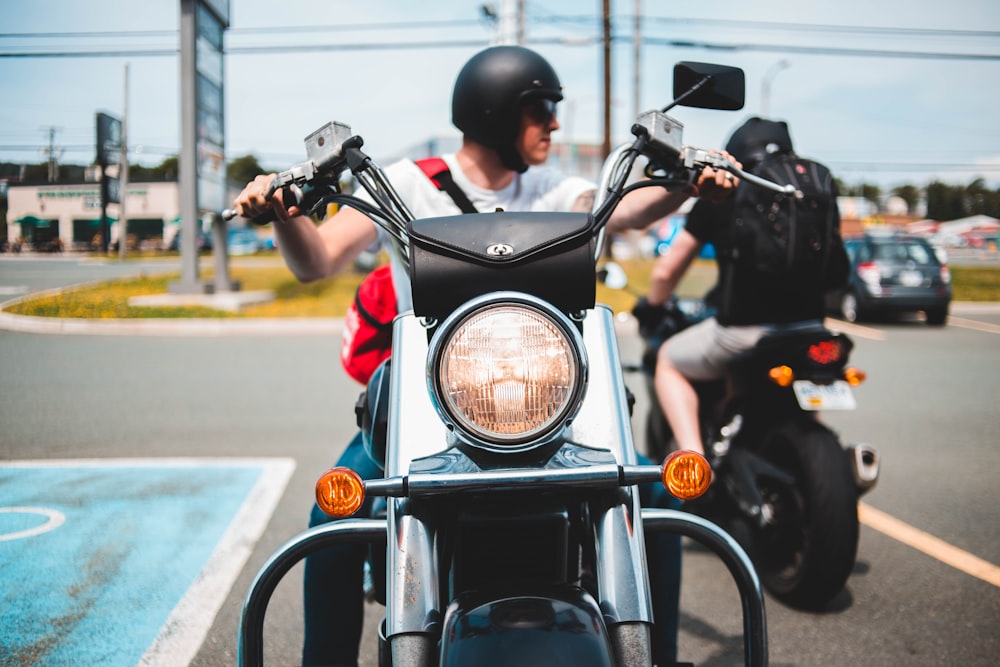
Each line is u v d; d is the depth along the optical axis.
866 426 6.89
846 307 15.56
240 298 15.52
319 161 1.95
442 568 1.75
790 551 3.49
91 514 4.47
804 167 3.22
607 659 1.47
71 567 3.76
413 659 1.60
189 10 14.80
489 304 1.62
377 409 2.01
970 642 3.13
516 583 1.73
